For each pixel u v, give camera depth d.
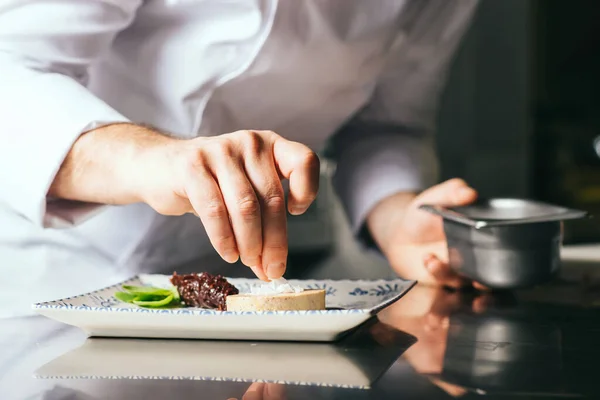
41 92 0.97
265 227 0.74
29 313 0.98
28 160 0.93
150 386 0.59
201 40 1.22
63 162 0.93
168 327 0.75
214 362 0.67
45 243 1.27
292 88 1.33
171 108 1.27
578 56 3.51
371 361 0.67
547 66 3.54
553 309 0.95
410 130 1.63
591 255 1.43
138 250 1.33
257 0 1.17
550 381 0.60
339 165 1.63
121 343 0.76
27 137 0.94
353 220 1.55
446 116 3.63
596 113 3.52
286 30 1.23
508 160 3.60
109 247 1.31
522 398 0.56
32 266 1.27
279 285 0.85
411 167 1.54
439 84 1.62
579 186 3.48
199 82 1.24
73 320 0.76
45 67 1.06
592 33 3.48
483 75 3.60
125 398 0.56
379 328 0.83
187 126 1.28
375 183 1.52
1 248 1.26
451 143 3.64
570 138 3.51
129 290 0.93
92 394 0.57
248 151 0.75
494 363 0.66
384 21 1.33
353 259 2.58
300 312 0.72
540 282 1.01
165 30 1.24
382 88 1.56
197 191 0.74
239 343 0.75
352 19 1.29
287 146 0.75
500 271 1.01
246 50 1.23
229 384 0.60
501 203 1.11
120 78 1.26
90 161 0.90
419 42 1.50
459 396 0.56
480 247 1.02
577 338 0.77
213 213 0.73
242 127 1.37
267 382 0.60
